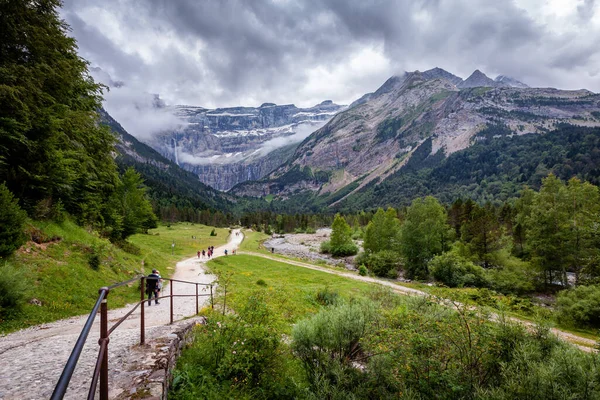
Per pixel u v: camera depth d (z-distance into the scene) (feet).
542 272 130.72
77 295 46.73
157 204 479.41
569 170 584.40
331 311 33.91
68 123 66.44
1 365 21.09
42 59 60.49
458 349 26.53
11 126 52.60
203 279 96.89
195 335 29.35
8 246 42.83
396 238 186.19
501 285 126.31
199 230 372.58
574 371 21.49
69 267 51.75
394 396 24.63
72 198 76.64
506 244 152.97
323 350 31.24
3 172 55.72
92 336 29.86
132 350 21.09
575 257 122.93
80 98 81.61
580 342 65.98
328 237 401.90
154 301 57.98
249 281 97.30
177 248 194.29
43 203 61.21
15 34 55.36
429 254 163.53
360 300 39.99
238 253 197.16
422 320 30.04
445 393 23.43
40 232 54.24
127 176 119.55
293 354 31.78
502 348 25.71
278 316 28.89
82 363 20.92
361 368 30.27
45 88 64.13
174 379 19.47
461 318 27.99
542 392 20.33
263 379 23.88
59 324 37.04
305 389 23.75
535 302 115.96
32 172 61.00
